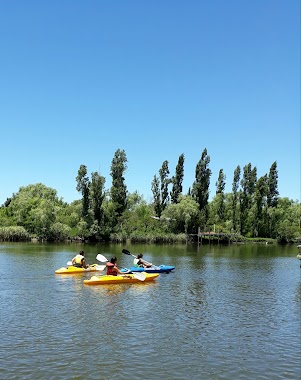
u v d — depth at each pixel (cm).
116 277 2839
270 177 12775
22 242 8556
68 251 5803
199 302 2309
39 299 2273
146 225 11044
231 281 3155
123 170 10750
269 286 2955
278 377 1265
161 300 2328
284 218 13338
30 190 12275
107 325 1777
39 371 1252
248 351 1493
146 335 1648
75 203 10719
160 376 1245
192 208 10712
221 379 1239
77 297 2345
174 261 4775
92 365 1312
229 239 10844
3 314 1927
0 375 1214
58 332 1655
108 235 9812
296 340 1634
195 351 1479
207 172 11588
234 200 12638
